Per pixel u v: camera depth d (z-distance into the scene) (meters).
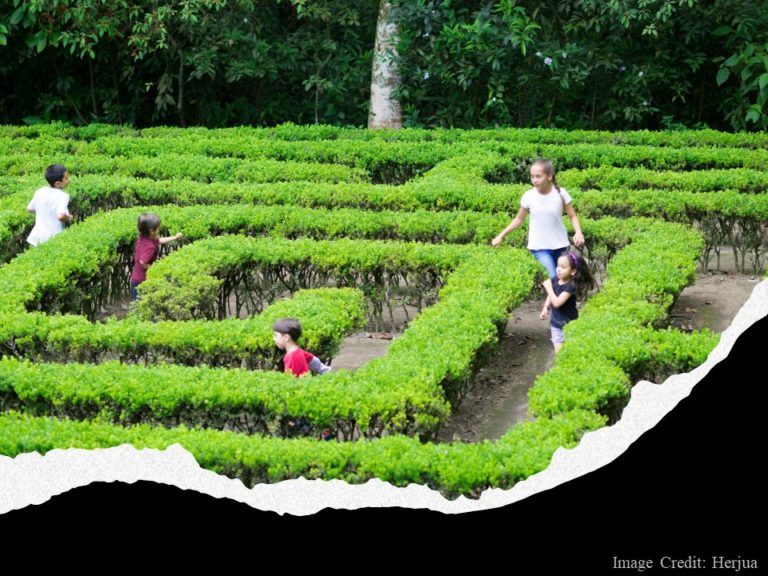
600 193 13.13
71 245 11.05
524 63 19.48
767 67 17.95
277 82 21.19
